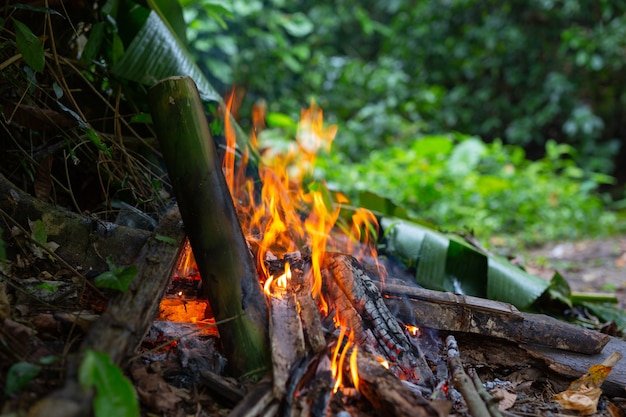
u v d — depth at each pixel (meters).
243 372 2.25
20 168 3.03
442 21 11.12
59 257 2.52
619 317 3.87
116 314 2.13
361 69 10.47
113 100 3.55
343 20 11.35
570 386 2.61
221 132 3.73
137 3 3.64
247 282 2.36
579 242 7.28
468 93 11.27
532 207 7.75
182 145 2.47
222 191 2.47
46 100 3.16
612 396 2.63
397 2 11.22
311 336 2.27
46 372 2.04
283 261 2.67
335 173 7.09
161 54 3.39
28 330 2.15
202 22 7.55
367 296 2.58
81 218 2.70
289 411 2.05
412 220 4.00
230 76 8.60
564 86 10.26
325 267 2.65
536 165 8.65
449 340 2.65
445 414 2.09
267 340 2.28
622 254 6.63
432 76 11.18
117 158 3.27
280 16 9.67
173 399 2.12
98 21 3.52
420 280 3.41
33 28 3.23
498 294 3.36
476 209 7.46
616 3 10.34
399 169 7.92
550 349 2.75
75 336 2.26
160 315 2.65
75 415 1.68
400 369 2.45
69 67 3.28
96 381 1.73
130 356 2.10
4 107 2.84
